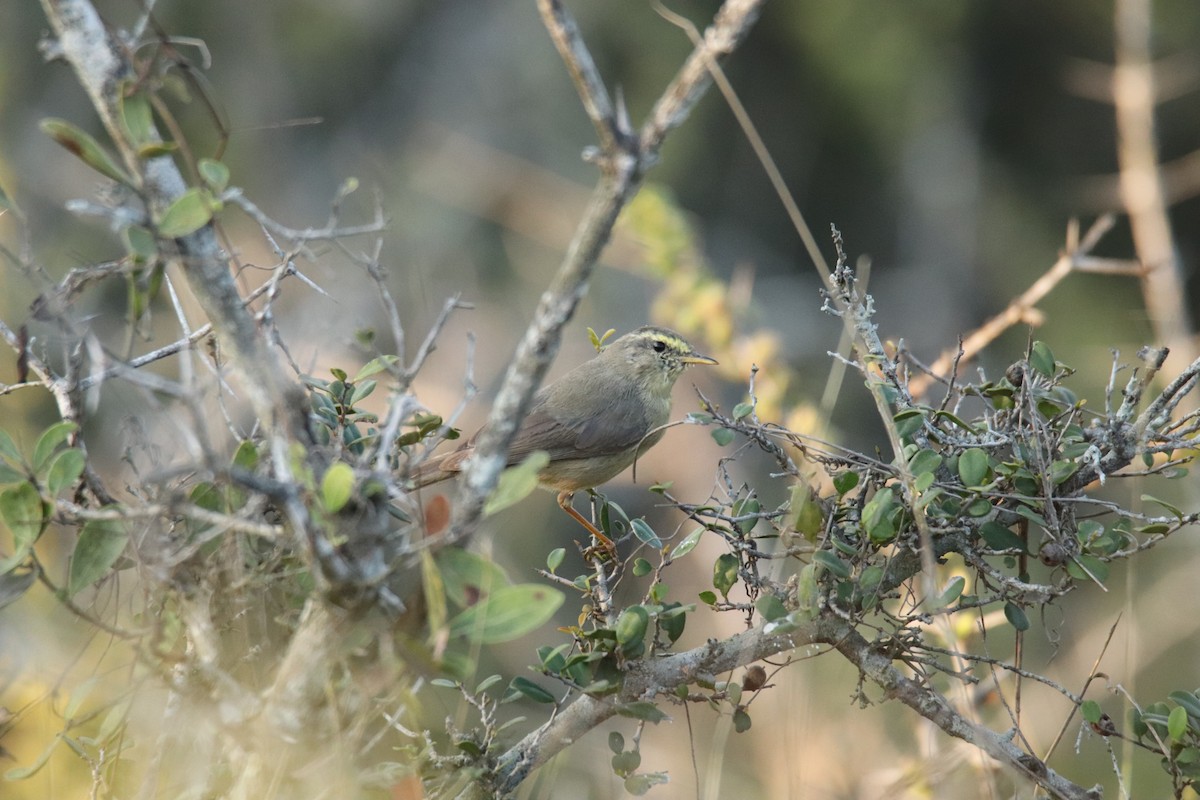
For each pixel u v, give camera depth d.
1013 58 31.41
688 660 7.34
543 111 29.17
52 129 5.51
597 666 7.24
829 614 7.38
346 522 5.52
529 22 29.44
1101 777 12.69
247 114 26.67
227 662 6.31
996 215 30.59
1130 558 8.34
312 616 5.70
